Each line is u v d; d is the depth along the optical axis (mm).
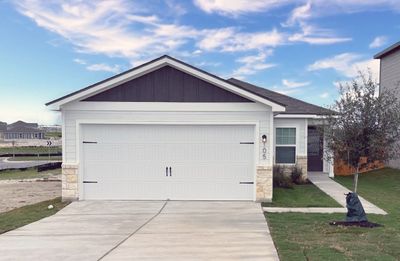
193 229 8672
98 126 12336
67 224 9258
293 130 17172
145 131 12367
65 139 12250
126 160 12375
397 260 6281
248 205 11594
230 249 7047
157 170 12375
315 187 15164
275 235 8008
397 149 9664
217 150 12328
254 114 12141
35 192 15797
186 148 12367
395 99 9742
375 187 15805
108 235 8172
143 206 11422
